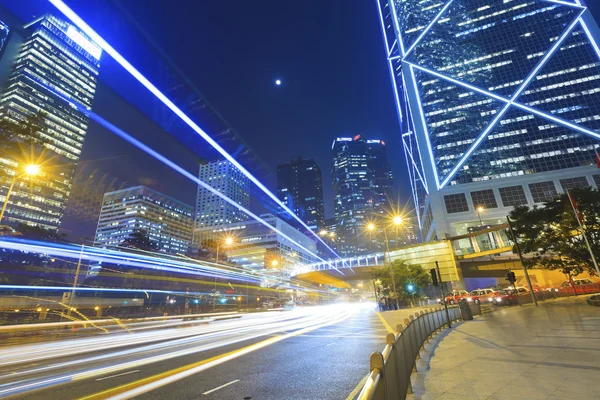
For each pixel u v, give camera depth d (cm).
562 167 8956
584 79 9844
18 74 14962
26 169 2620
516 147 9600
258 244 17225
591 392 529
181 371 868
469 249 5809
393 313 3341
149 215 17575
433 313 1393
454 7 12862
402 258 6191
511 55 11100
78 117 16738
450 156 10131
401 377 511
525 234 3253
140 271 6488
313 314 4300
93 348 1320
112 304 4966
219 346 1336
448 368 754
